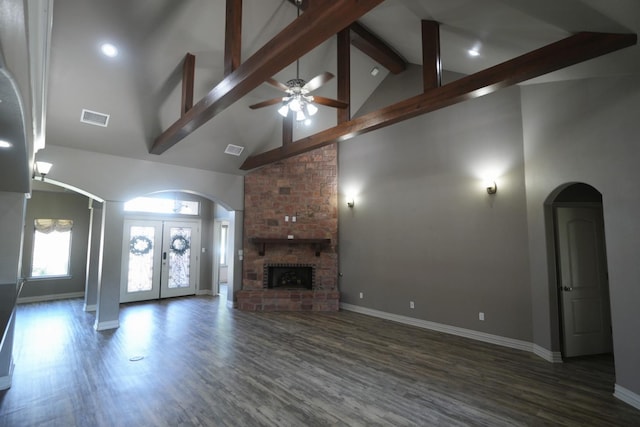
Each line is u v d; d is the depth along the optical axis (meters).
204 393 3.03
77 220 7.75
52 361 3.79
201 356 3.95
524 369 3.59
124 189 5.38
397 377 3.39
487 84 3.06
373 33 4.98
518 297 4.26
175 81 4.61
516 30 2.93
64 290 7.51
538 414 2.70
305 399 2.93
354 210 6.40
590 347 3.96
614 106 2.97
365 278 6.13
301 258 6.64
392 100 5.95
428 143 5.31
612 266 2.98
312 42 2.39
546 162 3.87
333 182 6.70
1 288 3.15
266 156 6.14
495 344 4.42
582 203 4.04
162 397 2.96
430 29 3.60
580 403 2.87
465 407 2.81
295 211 6.76
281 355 4.00
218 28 4.20
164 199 7.70
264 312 6.22
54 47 3.66
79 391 3.07
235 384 3.21
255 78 2.95
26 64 1.36
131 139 5.13
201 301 7.30
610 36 2.35
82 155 4.99
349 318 5.78
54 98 4.16
